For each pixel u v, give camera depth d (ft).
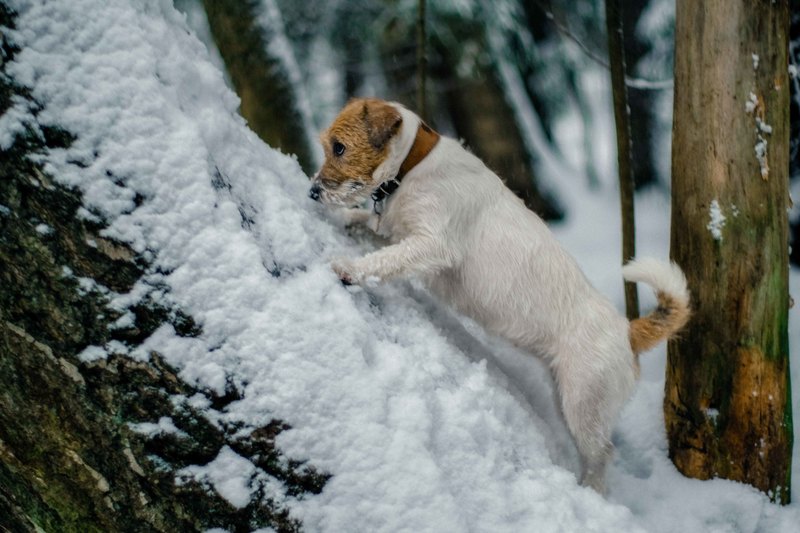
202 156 7.98
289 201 9.05
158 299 7.51
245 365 7.59
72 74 7.61
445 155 10.63
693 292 11.07
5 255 7.52
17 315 7.53
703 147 10.60
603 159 23.11
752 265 10.64
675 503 11.27
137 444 7.39
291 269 8.45
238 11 17.85
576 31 22.26
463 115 21.81
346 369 7.89
